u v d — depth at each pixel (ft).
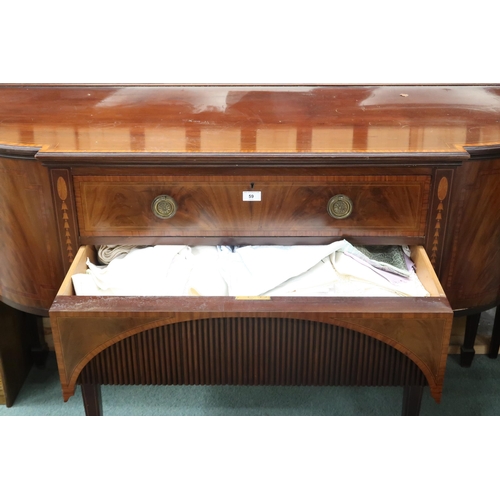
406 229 5.93
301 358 5.43
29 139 5.95
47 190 5.84
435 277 5.58
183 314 5.20
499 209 6.07
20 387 7.39
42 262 6.15
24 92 7.57
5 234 6.14
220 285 5.75
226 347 5.40
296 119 6.59
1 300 6.61
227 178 5.74
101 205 5.84
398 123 6.47
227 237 5.98
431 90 7.77
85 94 7.50
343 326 5.23
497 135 6.11
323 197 5.81
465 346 7.68
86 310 5.18
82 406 7.16
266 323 5.29
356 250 5.91
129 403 7.18
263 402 7.20
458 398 7.30
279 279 5.68
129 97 7.39
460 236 6.05
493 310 8.45
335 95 7.52
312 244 5.99
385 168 5.70
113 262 5.91
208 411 7.07
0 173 5.89
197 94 7.54
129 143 5.85
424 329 5.22
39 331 7.80
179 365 5.48
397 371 5.47
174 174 5.72
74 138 5.99
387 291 5.77
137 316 5.20
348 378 5.51
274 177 5.73
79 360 5.37
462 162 5.74
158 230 5.94
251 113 6.79
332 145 5.81
